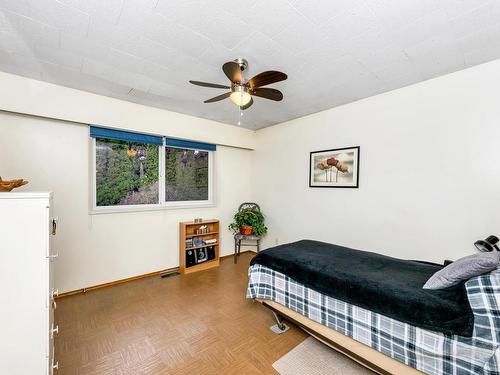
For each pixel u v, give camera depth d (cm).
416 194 242
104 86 256
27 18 153
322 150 331
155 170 349
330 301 164
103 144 303
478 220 206
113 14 150
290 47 183
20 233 116
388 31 164
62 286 267
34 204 118
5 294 113
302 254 215
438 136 227
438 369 117
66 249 269
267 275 210
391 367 136
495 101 197
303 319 183
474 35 167
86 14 150
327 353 180
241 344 189
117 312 236
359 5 141
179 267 360
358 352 150
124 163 321
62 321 219
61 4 141
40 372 119
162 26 161
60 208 265
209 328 210
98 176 299
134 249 320
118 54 195
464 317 113
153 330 207
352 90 262
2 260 113
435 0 136
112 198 311
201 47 185
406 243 249
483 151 203
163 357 174
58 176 263
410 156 246
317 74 225
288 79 235
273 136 410
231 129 411
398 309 131
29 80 236
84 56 198
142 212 327
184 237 348
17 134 240
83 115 266
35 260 118
